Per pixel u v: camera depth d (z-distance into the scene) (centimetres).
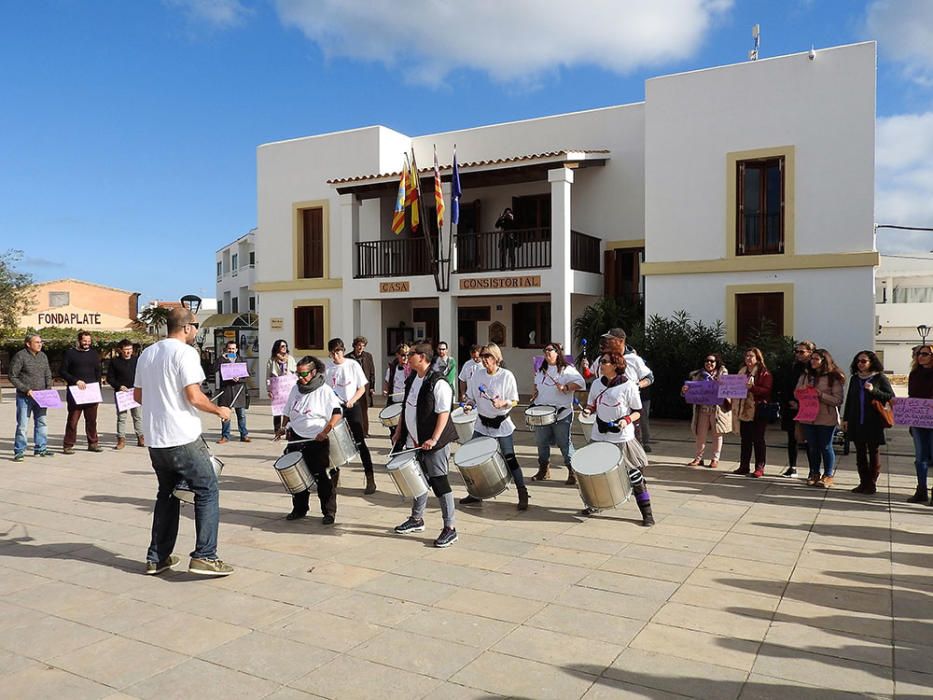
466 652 427
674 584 541
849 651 425
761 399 938
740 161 1564
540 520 729
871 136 1445
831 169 1481
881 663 410
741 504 795
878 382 820
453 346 1855
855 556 608
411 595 521
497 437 763
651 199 1642
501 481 718
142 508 796
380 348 2133
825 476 884
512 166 1764
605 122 1919
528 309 2083
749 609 491
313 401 711
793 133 1510
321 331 2167
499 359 774
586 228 1944
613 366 707
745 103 1552
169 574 573
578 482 685
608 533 681
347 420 847
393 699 373
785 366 1387
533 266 1803
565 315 1712
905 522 718
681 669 404
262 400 2094
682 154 1614
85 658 423
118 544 659
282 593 527
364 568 583
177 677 399
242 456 1128
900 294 4853
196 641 445
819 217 1495
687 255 1612
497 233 1838
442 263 1847
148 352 557
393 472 667
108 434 1451
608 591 527
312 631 459
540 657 420
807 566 582
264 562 600
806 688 381
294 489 696
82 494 866
